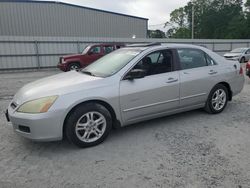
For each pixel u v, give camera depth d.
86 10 26.64
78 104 3.63
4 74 15.16
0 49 17.03
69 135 3.62
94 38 20.14
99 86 3.78
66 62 13.84
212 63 5.09
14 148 3.78
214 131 4.29
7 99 7.26
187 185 2.76
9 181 2.90
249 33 53.06
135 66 4.11
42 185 2.82
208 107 5.10
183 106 4.69
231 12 61.31
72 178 2.95
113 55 4.79
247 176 2.90
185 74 4.59
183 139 3.97
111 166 3.20
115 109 3.90
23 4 23.55
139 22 30.50
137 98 4.06
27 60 18.00
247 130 4.32
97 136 3.82
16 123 3.55
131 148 3.70
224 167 3.11
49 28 24.98
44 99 3.46
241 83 5.57
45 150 3.70
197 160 3.29
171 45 4.61
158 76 4.30
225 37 56.94
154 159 3.35
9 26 23.34
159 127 4.52
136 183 2.82
